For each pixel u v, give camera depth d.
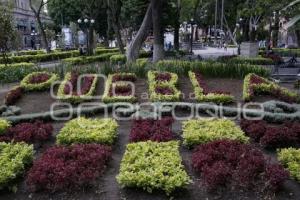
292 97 10.12
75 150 5.79
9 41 19.16
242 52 25.45
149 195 4.85
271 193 4.84
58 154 5.66
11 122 7.97
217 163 5.27
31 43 54.69
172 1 28.98
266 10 23.45
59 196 4.87
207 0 36.00
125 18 33.72
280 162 5.70
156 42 17.44
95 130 6.82
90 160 5.45
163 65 12.59
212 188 4.87
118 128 7.78
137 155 5.54
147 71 12.12
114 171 5.62
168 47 36.97
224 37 47.75
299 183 5.14
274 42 40.16
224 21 37.62
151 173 4.98
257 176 5.10
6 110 9.00
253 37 30.70
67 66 12.98
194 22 38.69
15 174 5.13
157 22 17.27
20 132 6.80
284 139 6.46
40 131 6.80
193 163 5.52
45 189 4.98
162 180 4.82
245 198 4.75
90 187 5.06
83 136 6.53
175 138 6.88
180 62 12.88
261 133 6.78
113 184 5.19
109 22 34.75
